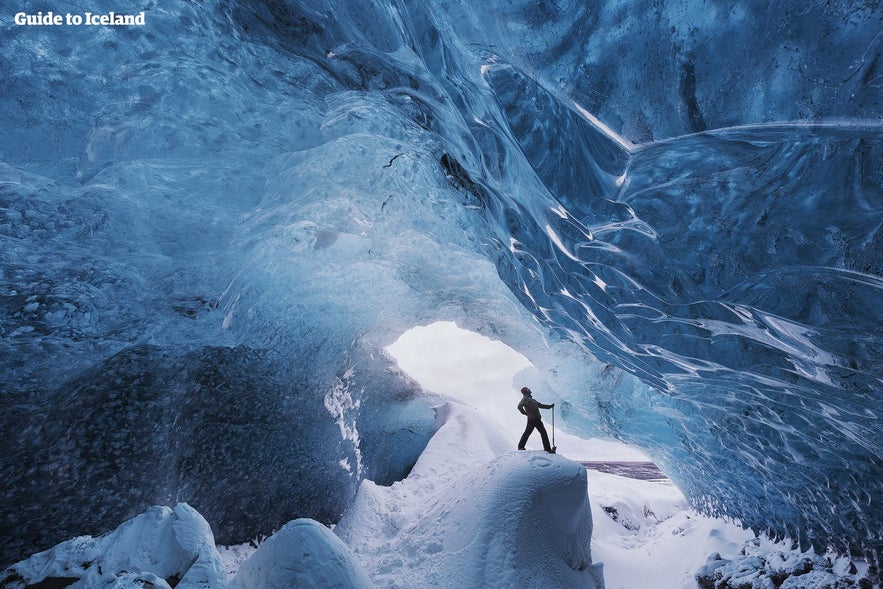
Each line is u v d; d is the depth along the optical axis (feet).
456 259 23.30
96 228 16.30
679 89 13.41
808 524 28.66
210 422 18.69
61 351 14.84
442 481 28.76
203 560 10.26
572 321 25.90
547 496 18.69
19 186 15.30
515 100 16.42
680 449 34.83
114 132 16.24
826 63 11.19
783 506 30.07
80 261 16.06
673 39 12.97
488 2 15.19
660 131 14.33
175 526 10.96
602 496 43.57
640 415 34.14
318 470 24.30
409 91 19.06
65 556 10.23
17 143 15.33
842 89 11.17
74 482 14.10
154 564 10.43
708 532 34.42
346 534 23.04
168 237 17.65
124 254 16.98
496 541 17.30
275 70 18.52
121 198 16.48
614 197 16.31
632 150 15.11
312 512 24.20
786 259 14.51
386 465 34.53
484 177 19.97
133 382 15.56
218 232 18.10
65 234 15.92
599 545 34.96
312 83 19.08
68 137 15.85
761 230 14.53
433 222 21.44
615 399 34.01
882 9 10.19
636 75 13.99
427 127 20.06
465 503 19.16
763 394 22.49
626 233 17.13
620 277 19.03
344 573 12.28
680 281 17.26
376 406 36.22
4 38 14.64
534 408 24.66
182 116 16.84
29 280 15.15
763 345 18.56
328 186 19.06
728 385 23.39
